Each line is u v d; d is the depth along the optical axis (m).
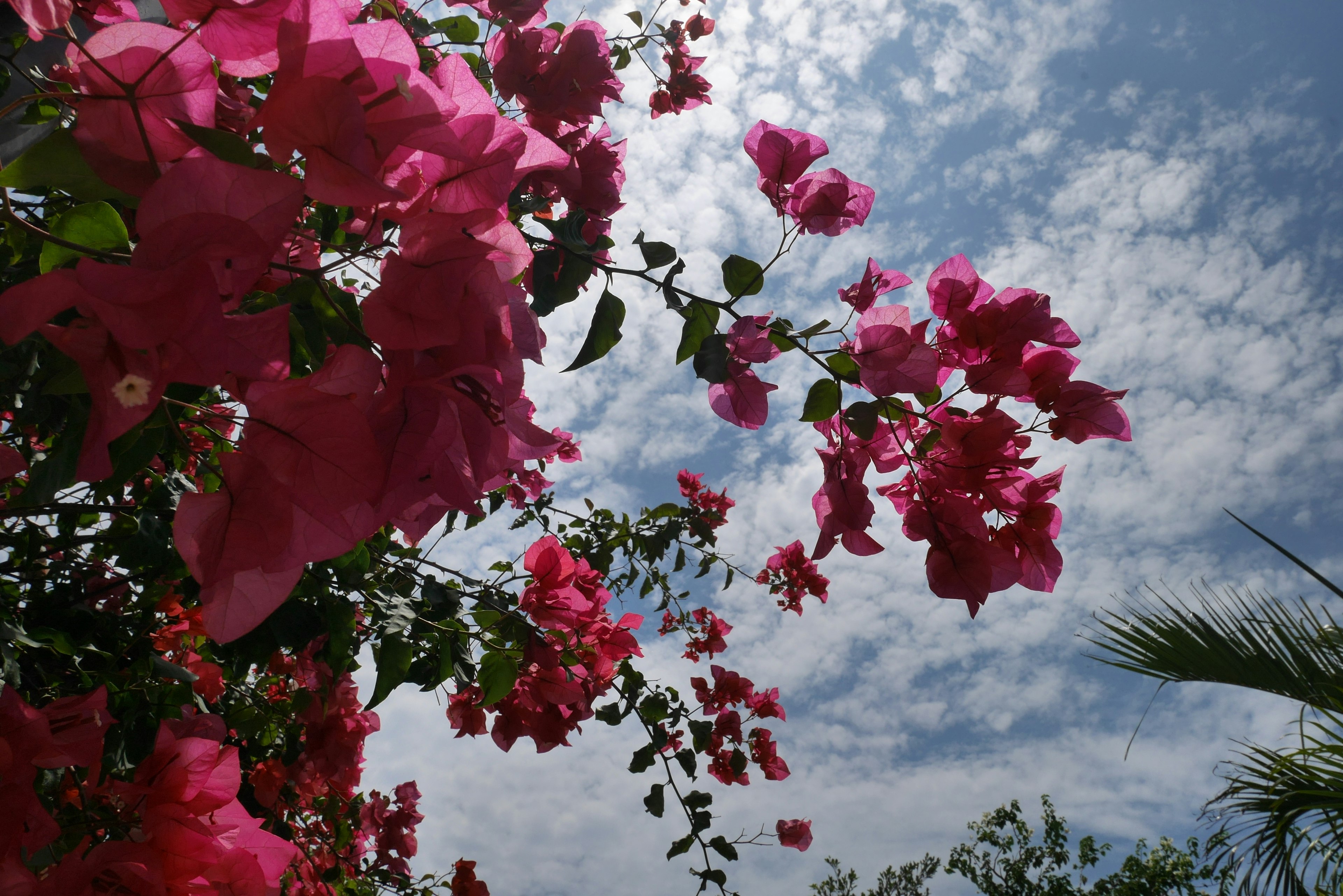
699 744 2.98
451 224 0.60
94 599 1.81
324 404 0.52
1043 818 13.16
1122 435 1.22
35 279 0.44
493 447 0.64
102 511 1.37
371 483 0.53
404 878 3.31
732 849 2.83
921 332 1.25
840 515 1.35
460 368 0.57
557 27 1.58
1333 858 2.76
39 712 0.77
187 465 1.66
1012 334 1.22
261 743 2.35
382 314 0.55
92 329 0.46
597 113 1.37
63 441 0.77
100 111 0.55
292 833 2.30
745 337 1.27
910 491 1.39
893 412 1.31
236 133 0.76
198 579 0.52
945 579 1.23
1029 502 1.29
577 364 1.26
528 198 1.50
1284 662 2.80
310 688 2.15
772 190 1.36
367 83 0.54
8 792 0.73
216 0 0.53
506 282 0.69
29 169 0.57
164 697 1.66
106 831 1.14
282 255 0.83
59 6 0.54
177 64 0.56
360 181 0.51
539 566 1.91
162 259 0.45
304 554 0.55
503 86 1.32
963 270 1.31
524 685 2.02
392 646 1.65
